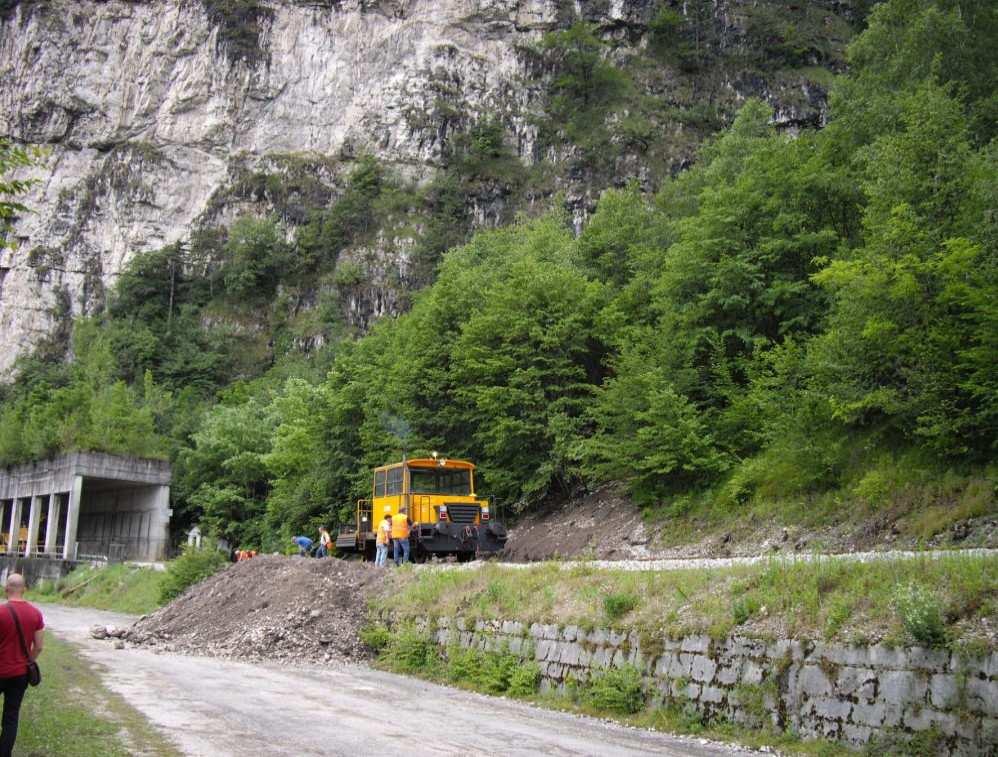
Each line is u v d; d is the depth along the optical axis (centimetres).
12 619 930
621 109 12250
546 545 3112
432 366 3888
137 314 11969
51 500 6369
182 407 9138
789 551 2211
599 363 3644
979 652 1050
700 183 4997
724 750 1218
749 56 12481
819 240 2883
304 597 2427
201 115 13062
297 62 13188
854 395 2300
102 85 13350
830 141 3172
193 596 2822
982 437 2084
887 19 3547
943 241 2155
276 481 5212
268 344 11494
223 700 1505
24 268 12544
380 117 12838
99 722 1212
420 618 2100
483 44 13262
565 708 1549
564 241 4822
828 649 1216
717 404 3005
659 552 2612
